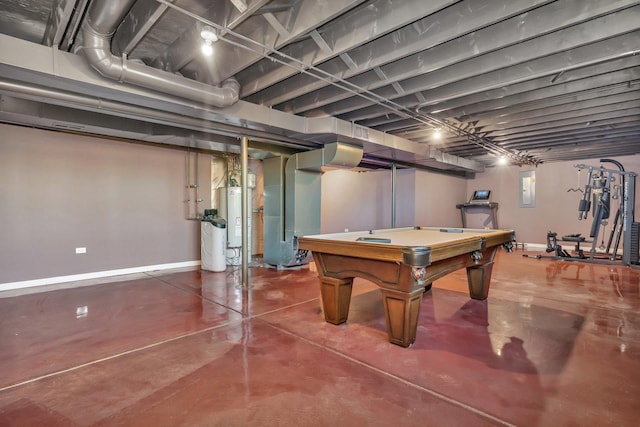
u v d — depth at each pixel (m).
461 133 5.70
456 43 2.88
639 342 2.79
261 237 7.63
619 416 1.82
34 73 2.60
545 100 4.17
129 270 5.59
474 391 2.07
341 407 1.92
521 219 9.21
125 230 5.55
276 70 3.33
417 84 3.60
